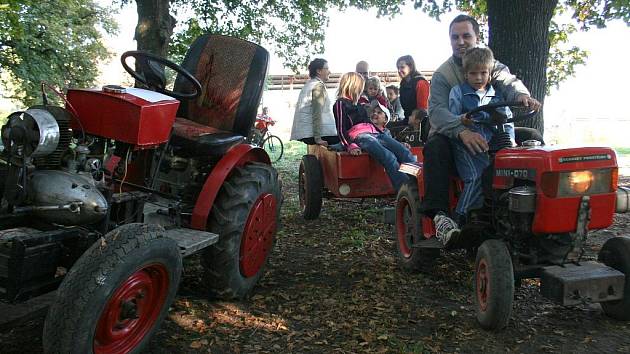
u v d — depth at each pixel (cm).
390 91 935
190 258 468
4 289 248
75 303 238
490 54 375
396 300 389
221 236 365
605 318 352
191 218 369
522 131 497
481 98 383
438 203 383
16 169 261
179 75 459
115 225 314
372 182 606
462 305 381
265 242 411
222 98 443
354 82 628
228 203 370
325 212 721
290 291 410
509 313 321
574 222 315
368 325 344
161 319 293
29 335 305
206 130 406
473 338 326
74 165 282
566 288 308
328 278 445
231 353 305
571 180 311
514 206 317
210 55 458
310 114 678
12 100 1955
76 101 303
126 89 317
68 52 1953
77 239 274
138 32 910
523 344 317
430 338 326
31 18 1748
